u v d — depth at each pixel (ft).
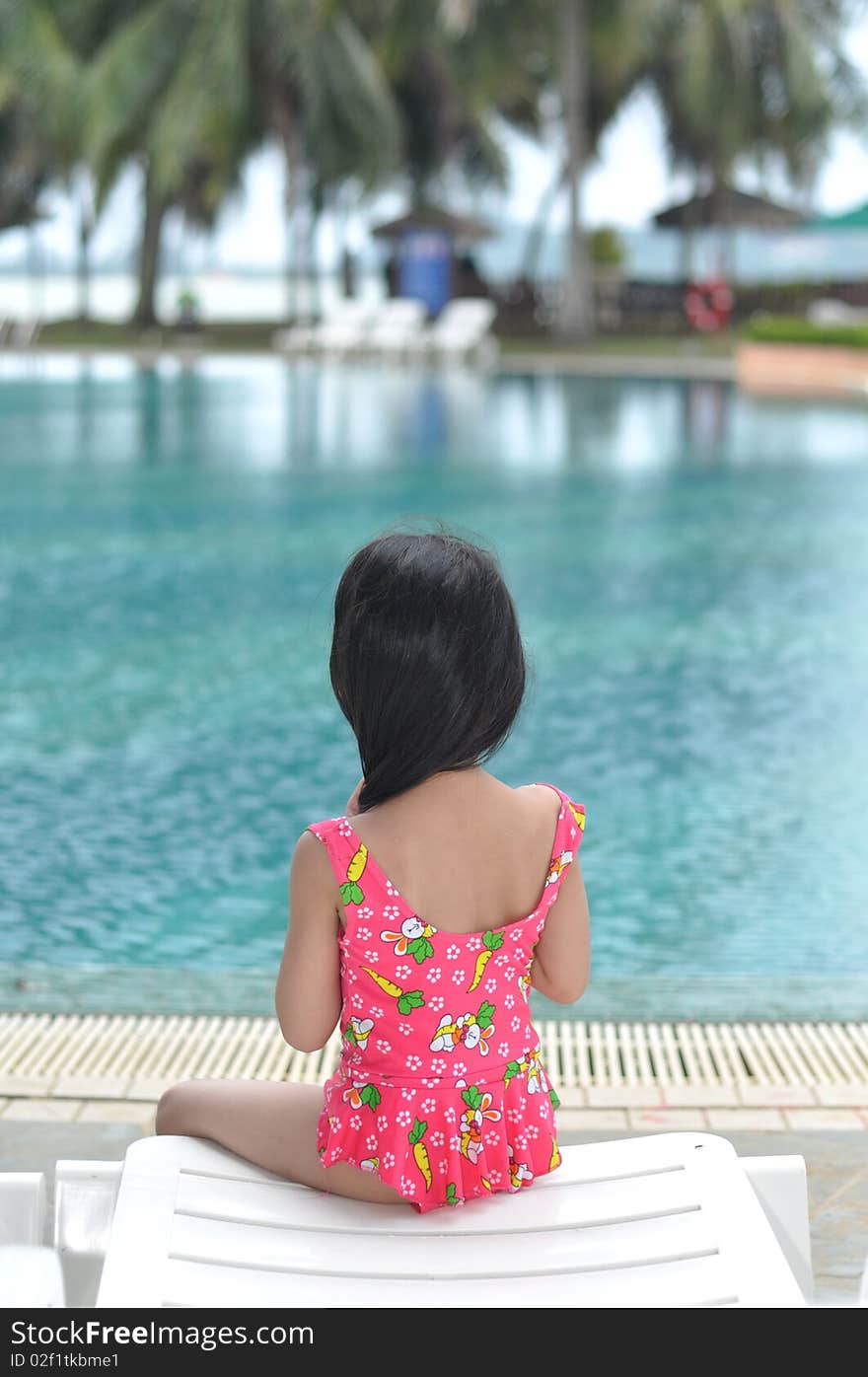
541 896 6.17
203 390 74.38
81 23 100.42
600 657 24.04
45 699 21.45
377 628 5.83
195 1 93.09
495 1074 6.13
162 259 119.03
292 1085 6.65
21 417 61.21
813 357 74.69
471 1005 6.06
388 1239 5.75
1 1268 5.48
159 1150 6.34
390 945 5.94
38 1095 10.18
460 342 92.22
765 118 109.29
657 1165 6.20
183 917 14.44
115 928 14.17
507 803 6.12
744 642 25.07
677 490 42.29
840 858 15.83
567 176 101.96
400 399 70.79
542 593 28.84
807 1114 9.92
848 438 54.75
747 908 14.58
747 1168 6.48
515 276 127.34
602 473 45.68
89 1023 11.66
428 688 5.78
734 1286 5.42
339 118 100.68
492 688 5.88
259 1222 5.87
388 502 39.88
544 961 6.48
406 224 108.37
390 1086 6.06
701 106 102.17
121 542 33.94
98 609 27.17
